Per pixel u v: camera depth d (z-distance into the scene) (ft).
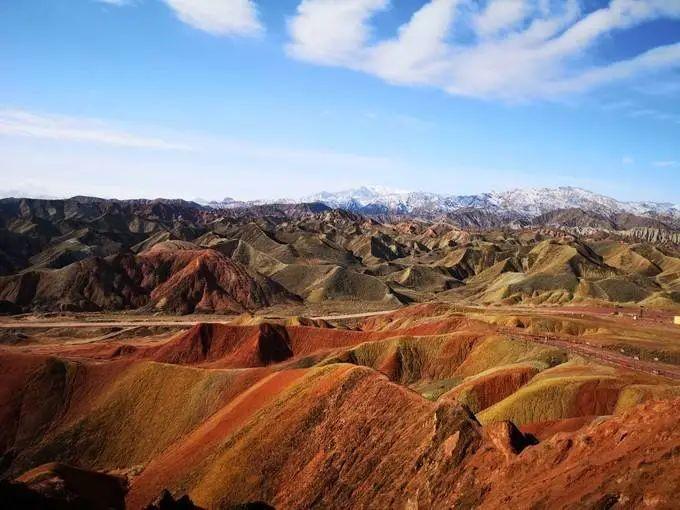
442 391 228.43
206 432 194.80
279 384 196.85
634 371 195.83
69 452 216.95
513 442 120.06
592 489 88.43
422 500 120.67
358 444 150.51
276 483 155.02
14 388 242.78
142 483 180.86
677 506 75.46
